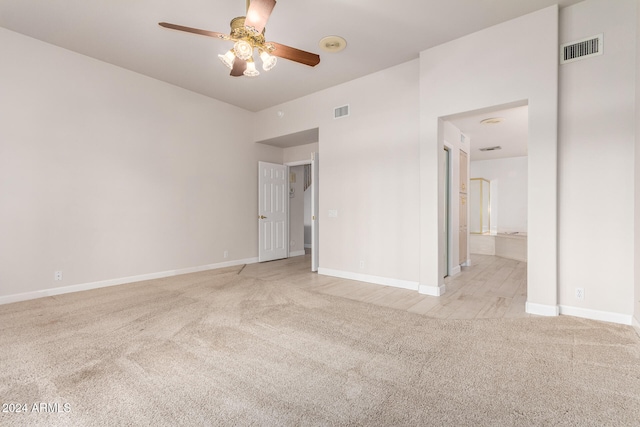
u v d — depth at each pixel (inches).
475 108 130.2
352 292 150.9
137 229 171.0
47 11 117.2
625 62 103.7
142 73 170.2
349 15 118.8
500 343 92.0
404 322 109.9
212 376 74.3
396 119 161.2
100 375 74.3
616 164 105.3
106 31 130.4
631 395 65.7
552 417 59.1
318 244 202.5
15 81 132.0
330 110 189.3
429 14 118.1
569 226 113.4
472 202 357.7
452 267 194.9
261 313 119.6
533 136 116.7
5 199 129.9
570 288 113.8
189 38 135.3
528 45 117.8
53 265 142.5
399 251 161.2
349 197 181.0
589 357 82.5
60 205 144.3
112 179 161.0
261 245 237.8
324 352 86.9
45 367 77.9
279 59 152.0
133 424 57.4
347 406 63.2
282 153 259.9
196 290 153.3
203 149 202.1
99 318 113.1
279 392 68.0
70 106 146.8
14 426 56.5
